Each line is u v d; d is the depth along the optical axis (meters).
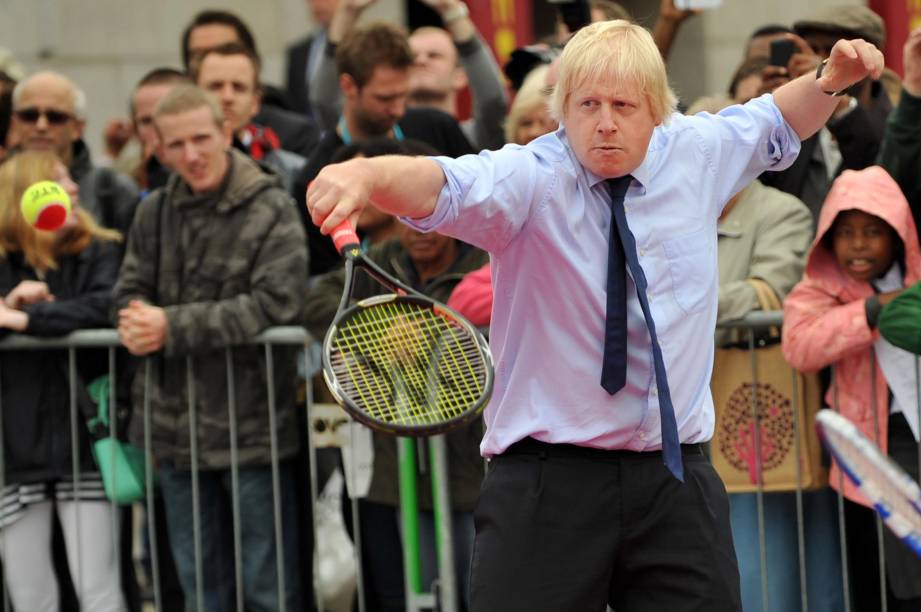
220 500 19.59
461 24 23.66
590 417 12.12
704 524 12.26
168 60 37.53
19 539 19.55
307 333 18.95
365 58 21.12
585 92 11.61
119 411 19.88
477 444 18.55
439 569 18.59
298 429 19.53
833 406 17.73
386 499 18.89
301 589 19.67
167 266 19.58
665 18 21.81
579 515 12.21
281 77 37.28
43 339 19.27
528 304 12.16
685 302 12.15
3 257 20.00
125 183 22.81
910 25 31.70
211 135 19.34
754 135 12.54
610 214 12.02
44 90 22.28
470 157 11.75
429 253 18.64
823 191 19.75
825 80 12.31
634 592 12.48
